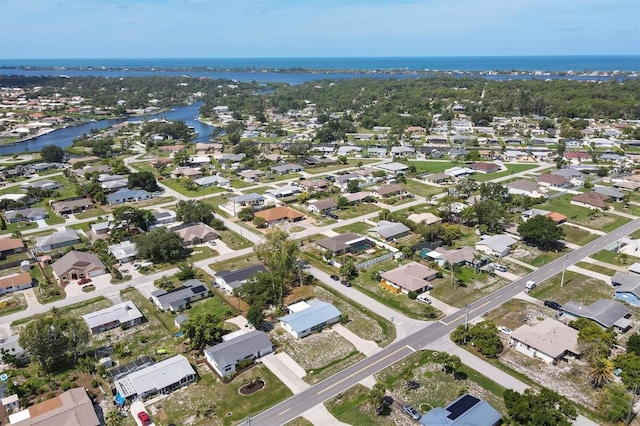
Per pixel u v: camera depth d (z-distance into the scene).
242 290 89.19
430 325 81.38
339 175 181.75
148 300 91.94
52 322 75.50
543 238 107.62
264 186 172.38
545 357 70.88
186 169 191.75
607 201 146.12
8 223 136.88
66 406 60.31
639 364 63.31
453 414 57.25
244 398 64.00
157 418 60.59
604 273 99.44
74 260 102.19
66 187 173.12
